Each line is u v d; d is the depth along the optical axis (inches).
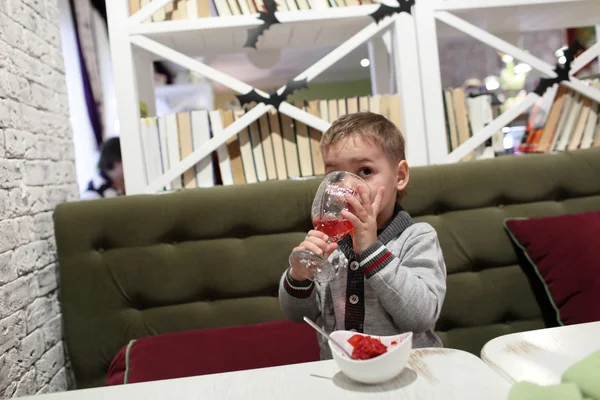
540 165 65.6
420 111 68.4
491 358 27.1
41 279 61.0
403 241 40.0
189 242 63.6
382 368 24.7
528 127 77.2
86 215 62.2
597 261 57.1
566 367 25.5
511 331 63.4
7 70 55.3
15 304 53.7
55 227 62.2
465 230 63.8
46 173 64.2
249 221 63.4
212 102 181.3
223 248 63.2
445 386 24.4
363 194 32.7
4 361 50.4
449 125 70.1
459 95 70.4
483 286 63.5
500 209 65.3
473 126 70.9
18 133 57.0
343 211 31.8
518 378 24.5
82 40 106.5
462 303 63.1
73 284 61.6
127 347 56.9
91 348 61.2
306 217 63.8
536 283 63.6
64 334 65.5
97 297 61.8
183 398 25.9
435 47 67.7
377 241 33.6
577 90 70.7
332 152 39.1
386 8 67.3
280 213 63.4
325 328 41.3
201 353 54.3
